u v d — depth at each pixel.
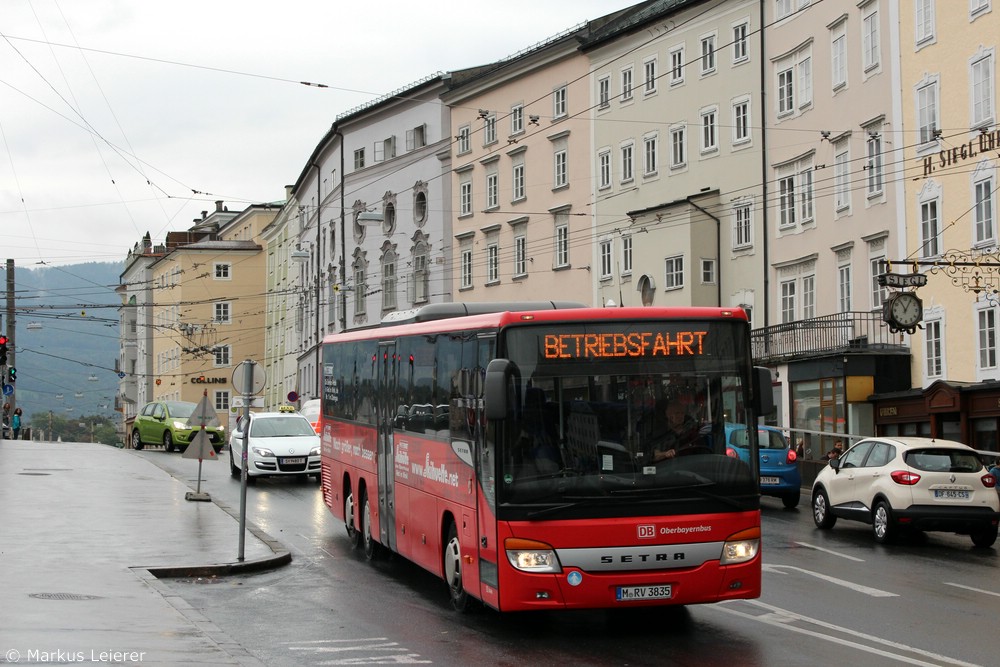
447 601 14.38
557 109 56.66
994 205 30.47
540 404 11.62
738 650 11.21
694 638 11.84
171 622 12.02
